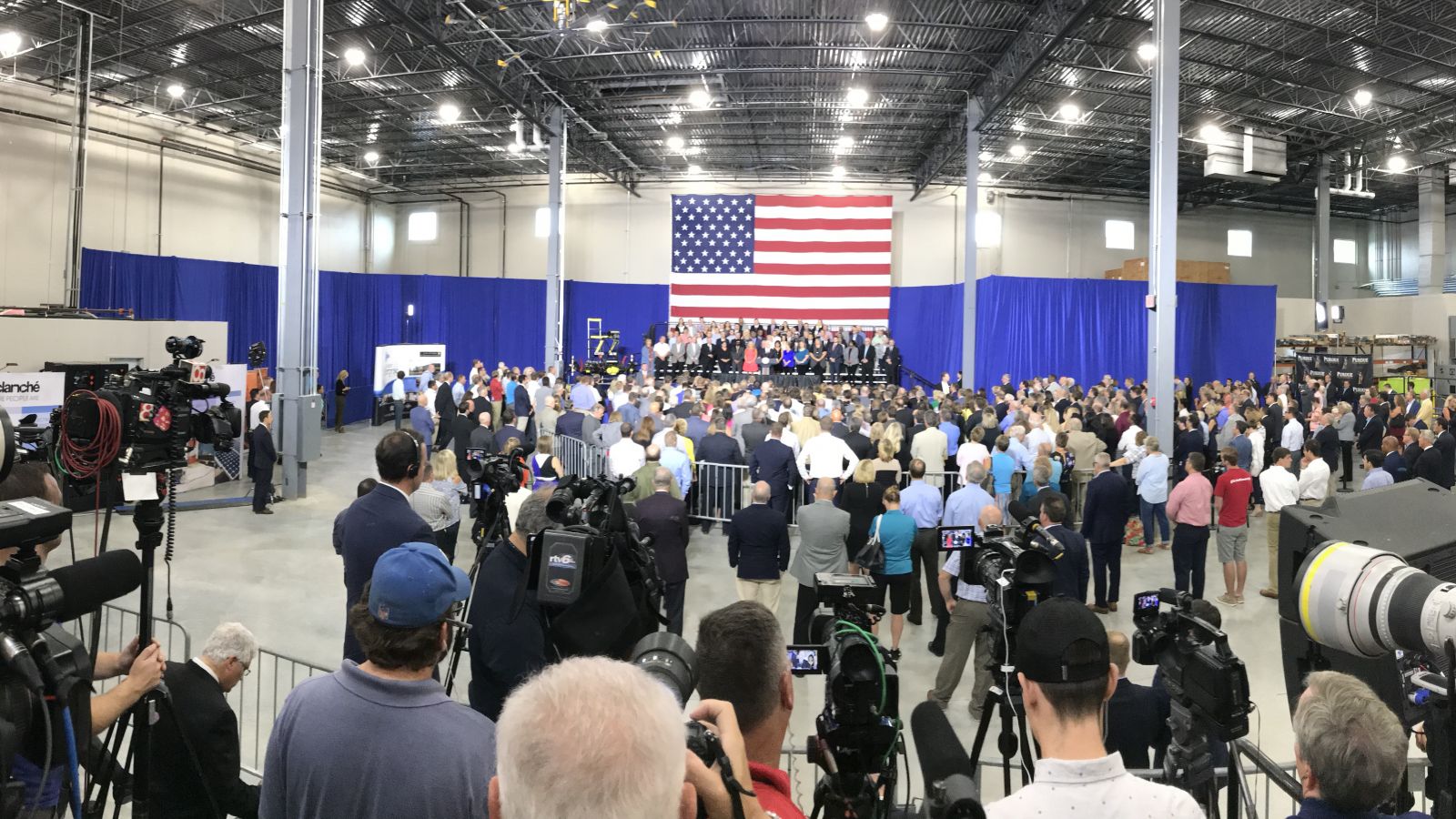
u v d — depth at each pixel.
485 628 2.59
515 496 5.97
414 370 22.66
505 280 26.56
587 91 18.48
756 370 22.75
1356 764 1.86
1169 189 10.97
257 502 11.10
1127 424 12.55
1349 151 21.84
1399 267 28.83
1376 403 14.35
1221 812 3.74
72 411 2.61
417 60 16.72
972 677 6.30
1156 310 11.05
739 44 15.73
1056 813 1.45
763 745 1.68
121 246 18.92
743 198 24.58
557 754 0.92
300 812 1.73
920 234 26.64
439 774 1.71
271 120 20.47
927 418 10.69
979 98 18.50
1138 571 9.23
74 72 16.39
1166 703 3.60
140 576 1.90
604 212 27.28
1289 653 2.67
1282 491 8.12
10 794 1.48
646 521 6.08
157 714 2.53
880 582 6.41
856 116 20.23
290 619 7.13
